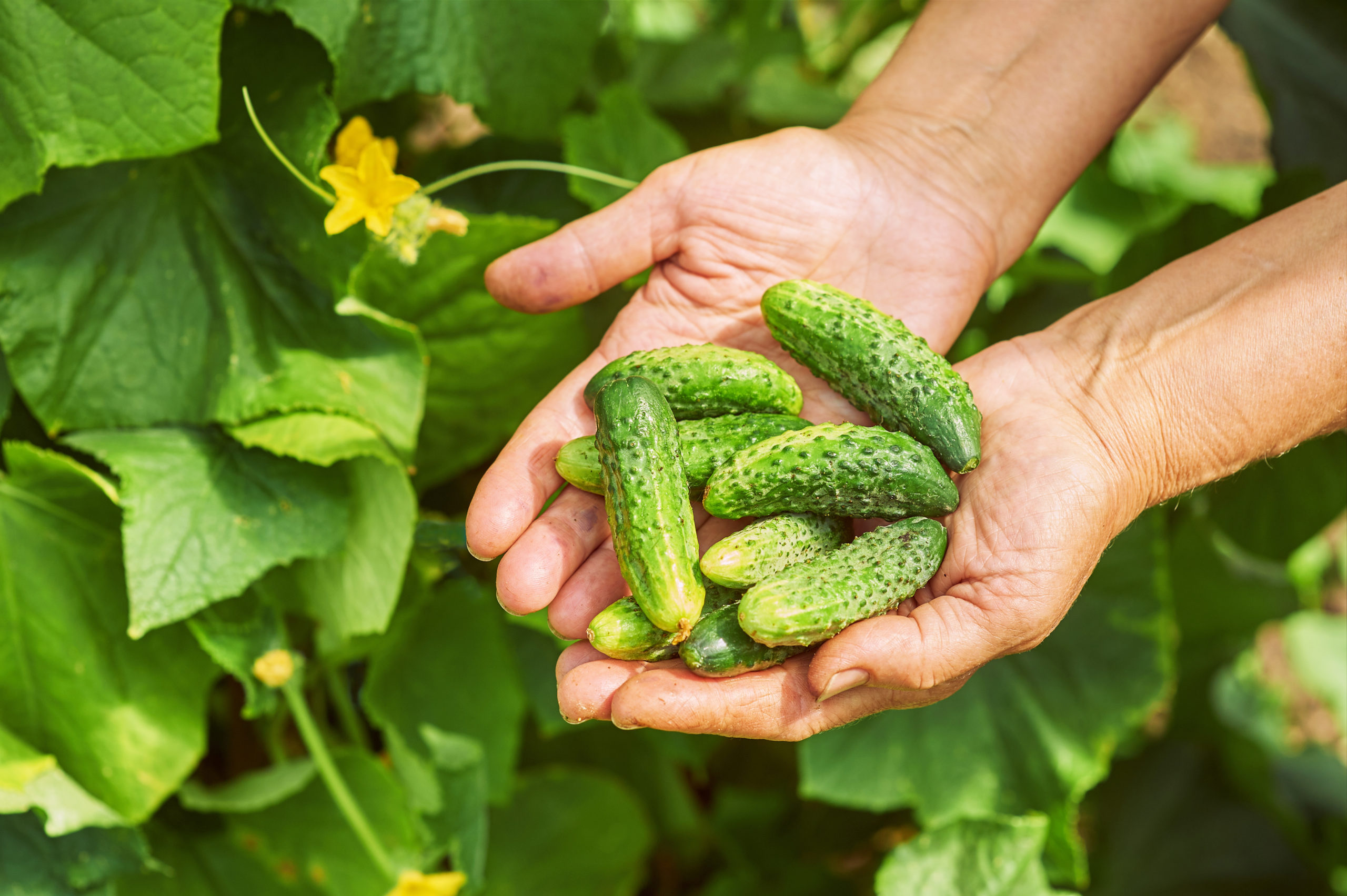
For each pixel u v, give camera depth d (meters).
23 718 0.79
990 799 0.89
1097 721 0.89
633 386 0.72
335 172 0.76
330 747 0.88
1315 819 1.05
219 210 0.79
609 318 0.91
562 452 0.74
